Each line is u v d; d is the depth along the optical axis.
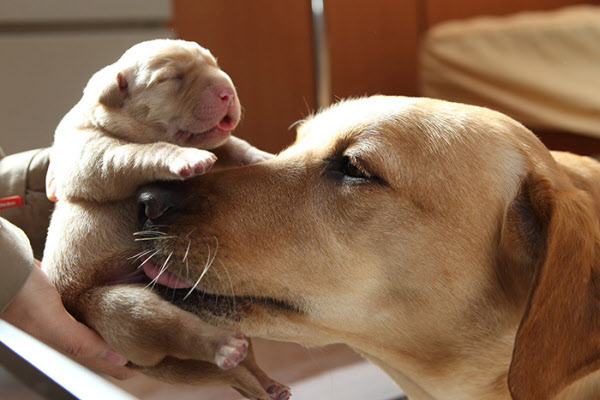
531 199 0.59
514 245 0.60
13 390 0.43
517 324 0.62
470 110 0.63
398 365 0.65
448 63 1.51
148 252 0.58
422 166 0.59
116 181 0.57
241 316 0.59
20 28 1.11
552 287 0.56
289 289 0.60
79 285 0.57
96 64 1.16
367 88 1.68
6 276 0.55
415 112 0.61
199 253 0.58
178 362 0.56
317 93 1.37
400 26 1.71
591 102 1.34
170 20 1.45
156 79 0.60
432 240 0.60
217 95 0.61
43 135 1.14
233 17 1.50
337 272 0.60
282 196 0.61
